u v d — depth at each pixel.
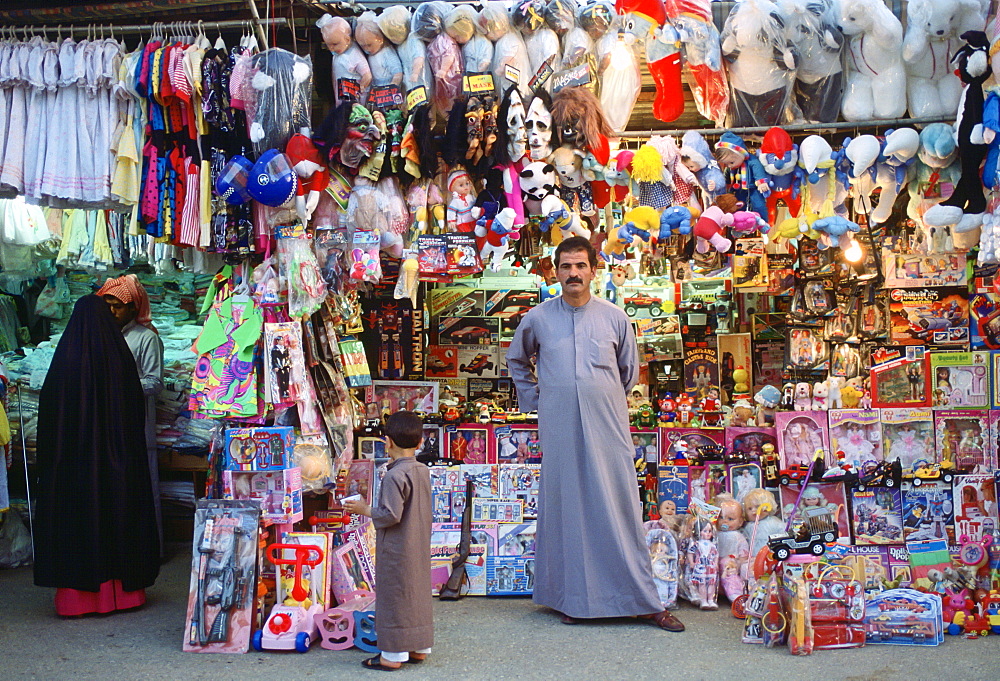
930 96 4.96
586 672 3.80
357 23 4.93
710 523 4.82
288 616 4.21
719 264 5.70
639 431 5.52
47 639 4.33
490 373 6.21
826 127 5.09
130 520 4.81
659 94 5.06
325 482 4.77
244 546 4.24
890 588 4.54
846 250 5.09
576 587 4.52
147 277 7.41
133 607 4.89
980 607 4.36
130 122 4.86
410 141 4.88
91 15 4.90
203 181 4.76
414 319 6.04
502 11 4.91
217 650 4.13
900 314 5.83
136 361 5.78
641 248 5.43
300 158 4.62
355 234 4.89
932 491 4.80
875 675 3.74
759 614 4.19
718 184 5.08
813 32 4.89
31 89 4.91
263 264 4.75
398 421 3.93
